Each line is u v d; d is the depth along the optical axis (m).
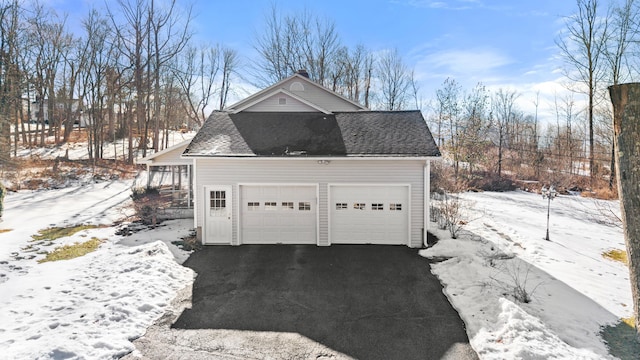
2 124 21.06
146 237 11.23
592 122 24.75
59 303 6.41
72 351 4.83
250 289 7.58
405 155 10.11
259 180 10.59
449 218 13.10
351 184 10.51
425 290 7.53
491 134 32.75
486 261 8.95
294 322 6.19
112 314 6.00
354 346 5.45
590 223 13.83
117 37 27.42
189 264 9.03
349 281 8.02
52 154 27.31
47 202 16.86
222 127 12.10
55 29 30.20
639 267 4.86
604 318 6.11
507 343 5.29
